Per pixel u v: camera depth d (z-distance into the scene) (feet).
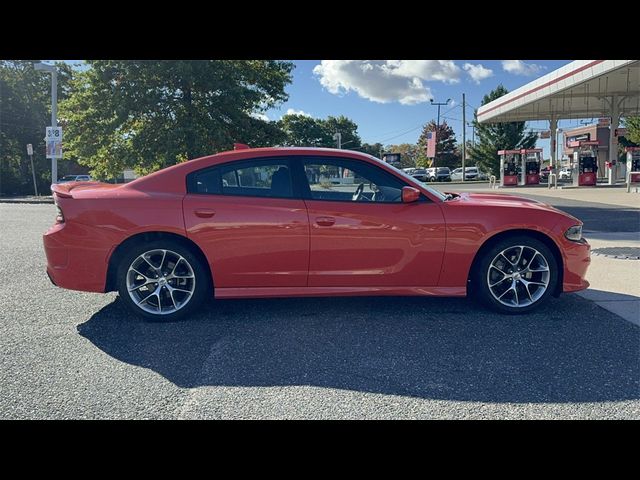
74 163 142.61
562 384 10.04
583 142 83.66
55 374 10.57
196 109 53.06
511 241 14.23
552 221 14.33
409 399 9.52
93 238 13.55
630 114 112.98
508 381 10.19
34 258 23.16
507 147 154.61
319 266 13.97
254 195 14.08
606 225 32.40
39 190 118.73
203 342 12.44
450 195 16.02
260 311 14.90
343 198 14.32
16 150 120.37
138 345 12.23
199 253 13.94
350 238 13.87
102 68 51.57
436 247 14.03
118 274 13.80
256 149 14.76
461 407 9.21
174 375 10.57
